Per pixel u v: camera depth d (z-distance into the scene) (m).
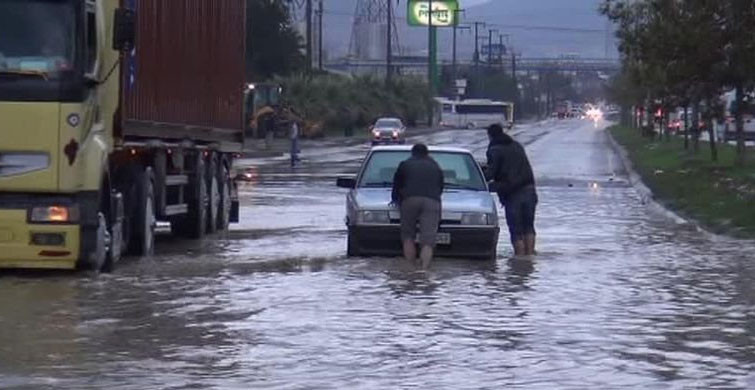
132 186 50.53
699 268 48.81
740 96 108.12
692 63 98.81
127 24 44.16
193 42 58.50
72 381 27.25
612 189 104.56
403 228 48.12
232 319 35.41
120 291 40.66
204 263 49.03
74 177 41.97
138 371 28.33
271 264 48.59
